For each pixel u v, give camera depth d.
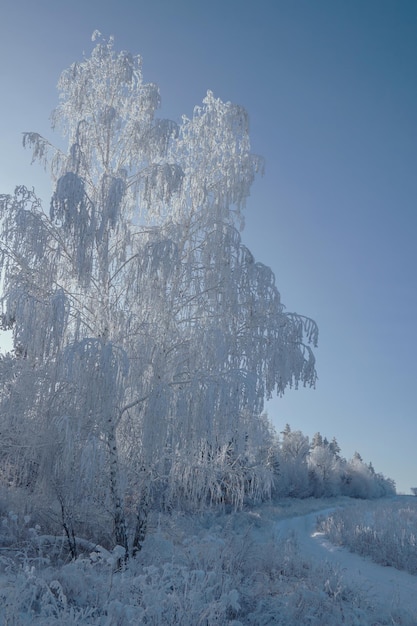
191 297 11.14
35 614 5.55
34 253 10.13
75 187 9.99
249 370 9.98
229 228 11.37
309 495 55.00
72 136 12.47
